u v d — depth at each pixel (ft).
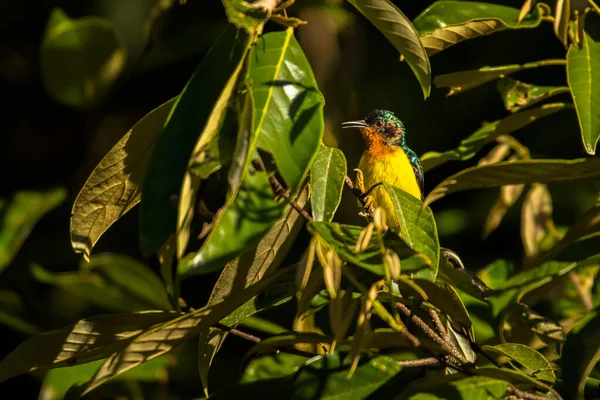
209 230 15.53
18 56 56.24
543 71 45.47
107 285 36.37
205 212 15.48
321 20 43.93
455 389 16.21
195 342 37.09
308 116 14.58
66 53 42.98
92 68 43.96
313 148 14.28
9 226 37.37
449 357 18.40
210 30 45.75
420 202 16.49
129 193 18.01
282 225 17.84
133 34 51.85
